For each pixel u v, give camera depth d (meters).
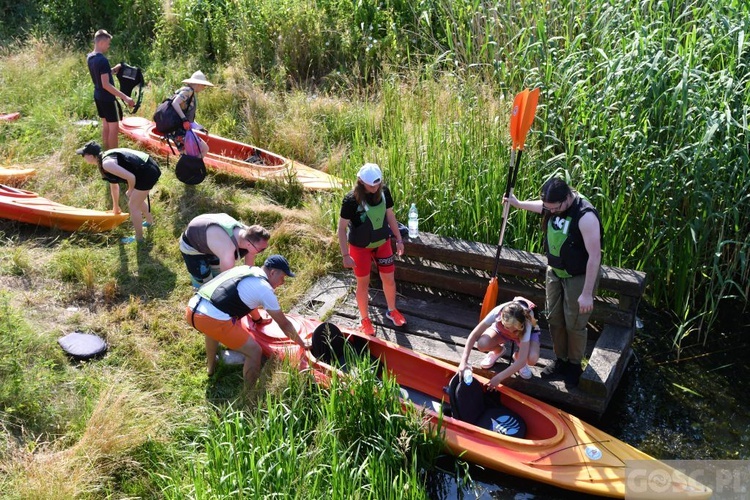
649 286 7.14
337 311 6.71
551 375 5.65
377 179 5.39
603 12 8.37
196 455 5.02
